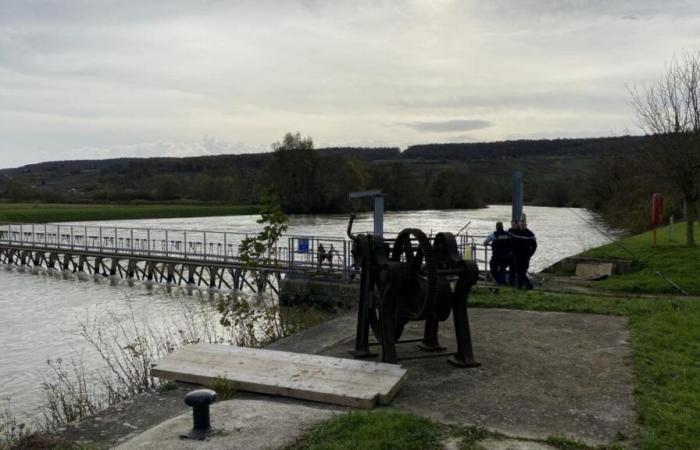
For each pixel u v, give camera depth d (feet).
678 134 62.18
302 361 22.48
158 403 20.02
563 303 35.17
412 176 372.17
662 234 80.28
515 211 53.11
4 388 44.42
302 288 63.36
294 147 332.80
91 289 104.12
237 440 15.67
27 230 225.56
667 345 25.20
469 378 21.85
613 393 19.84
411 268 23.89
